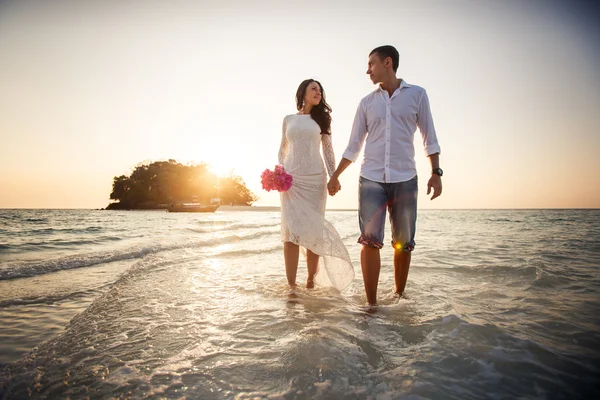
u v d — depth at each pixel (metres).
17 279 3.85
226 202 130.25
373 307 2.71
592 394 1.43
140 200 112.88
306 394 1.45
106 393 1.48
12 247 7.90
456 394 1.43
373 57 3.10
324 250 3.36
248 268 4.62
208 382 1.56
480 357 1.76
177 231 12.38
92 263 4.93
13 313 2.64
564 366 1.67
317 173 3.60
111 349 1.94
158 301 2.94
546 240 8.38
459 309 2.59
